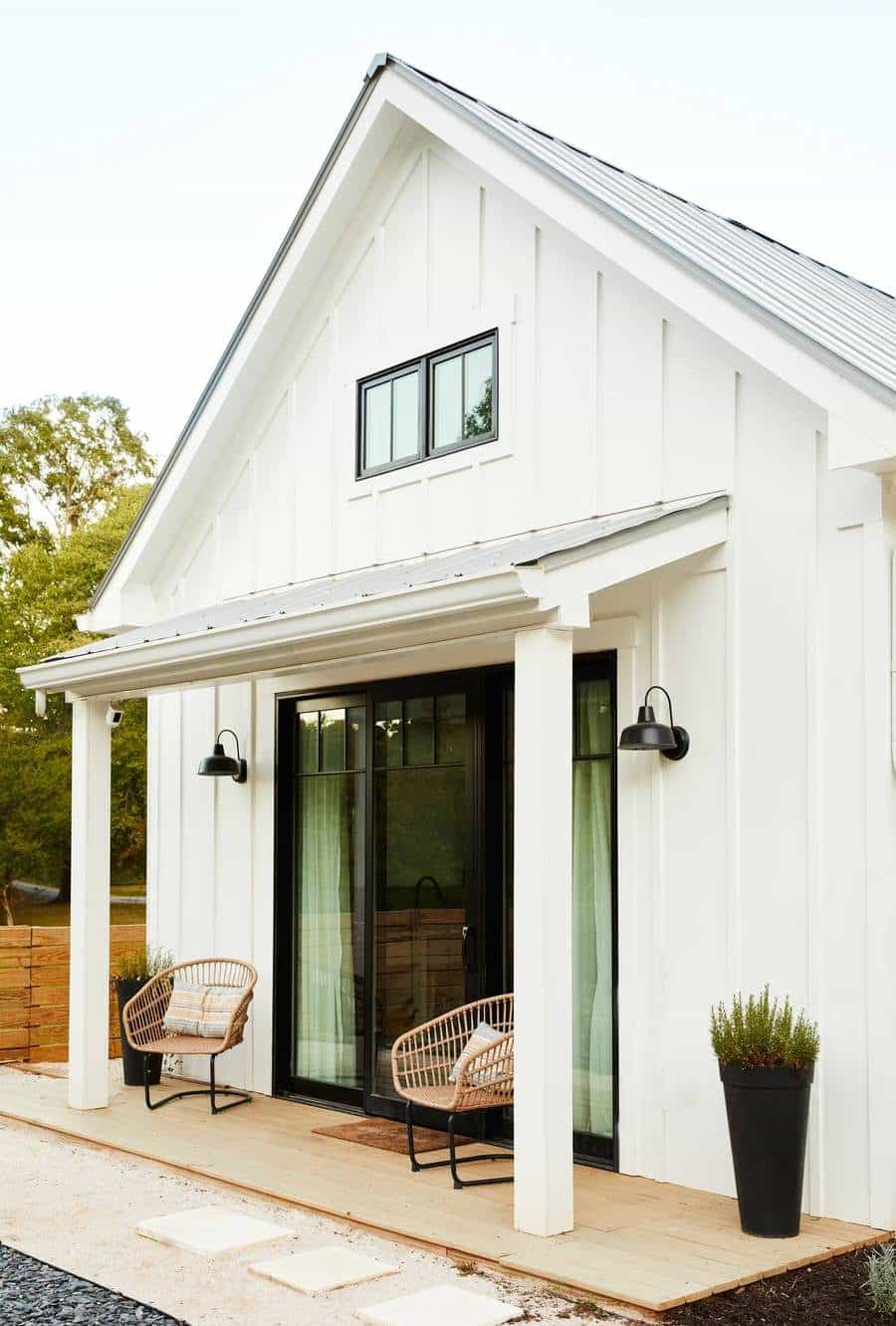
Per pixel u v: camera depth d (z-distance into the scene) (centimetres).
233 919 943
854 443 547
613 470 707
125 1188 661
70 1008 862
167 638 758
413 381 856
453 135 779
